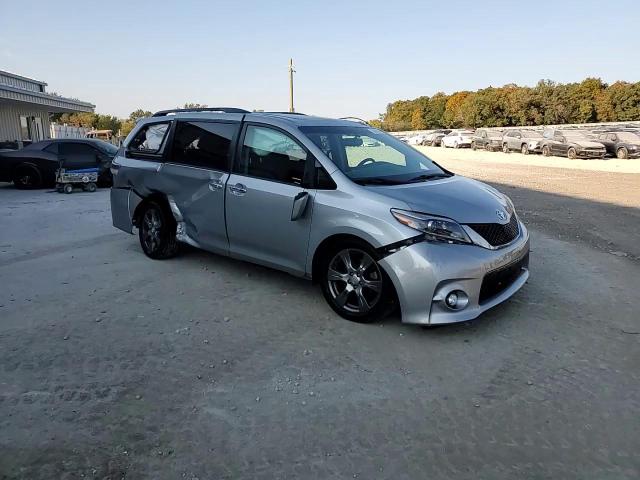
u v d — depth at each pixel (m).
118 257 6.18
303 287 5.05
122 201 6.21
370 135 5.12
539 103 70.31
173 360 3.57
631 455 2.59
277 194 4.51
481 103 74.50
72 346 3.78
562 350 3.72
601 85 71.19
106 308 4.52
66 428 2.79
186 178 5.37
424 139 53.97
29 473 2.45
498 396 3.13
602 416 2.92
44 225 8.27
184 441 2.70
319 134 4.60
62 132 32.25
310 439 2.71
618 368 3.47
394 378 3.33
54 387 3.21
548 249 6.64
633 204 10.73
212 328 4.10
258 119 4.87
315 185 4.32
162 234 5.83
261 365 3.50
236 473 2.46
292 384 3.26
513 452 2.62
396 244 3.77
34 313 4.41
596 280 5.32
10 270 5.68
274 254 4.68
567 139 30.41
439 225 3.75
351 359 3.58
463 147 45.28
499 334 3.98
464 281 3.72
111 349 3.73
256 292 4.91
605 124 46.00
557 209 10.03
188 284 5.15
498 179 16.56
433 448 2.64
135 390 3.18
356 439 2.71
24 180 13.60
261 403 3.04
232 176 4.93
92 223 8.44
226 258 6.06
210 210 5.15
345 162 4.43
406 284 3.74
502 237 4.04
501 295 4.08
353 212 4.00
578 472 2.47
